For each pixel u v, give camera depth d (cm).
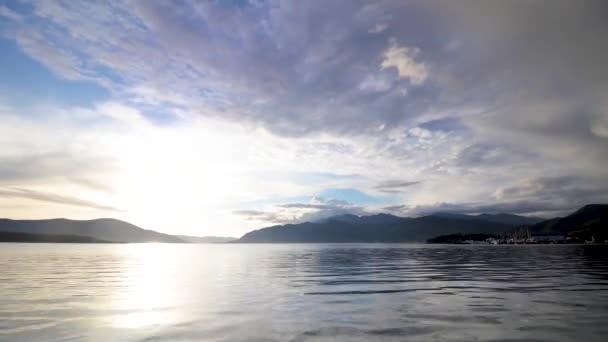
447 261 5841
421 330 1237
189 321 1397
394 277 3098
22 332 1246
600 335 1159
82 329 1284
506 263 5116
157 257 8188
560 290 2166
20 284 2636
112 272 3794
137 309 1650
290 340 1132
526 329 1237
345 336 1171
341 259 6762
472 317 1425
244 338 1159
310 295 2062
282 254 10038
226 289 2350
